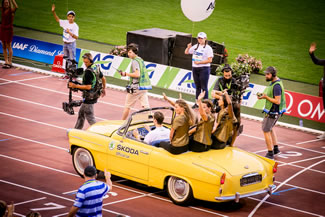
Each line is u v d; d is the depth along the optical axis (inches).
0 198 538.6
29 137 738.2
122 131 591.5
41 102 912.3
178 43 1154.0
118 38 1422.2
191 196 532.4
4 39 1088.8
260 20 1718.8
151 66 1050.1
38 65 1149.7
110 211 524.7
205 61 899.4
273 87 709.9
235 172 526.9
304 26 1678.2
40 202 536.7
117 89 1025.5
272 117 714.2
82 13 1669.5
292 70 1250.0
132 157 561.9
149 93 1010.7
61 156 676.1
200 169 520.1
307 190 627.5
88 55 697.0
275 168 568.1
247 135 829.2
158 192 580.7
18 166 631.2
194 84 1002.1
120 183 600.1
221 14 1763.0
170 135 540.1
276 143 748.0
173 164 535.8
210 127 551.2
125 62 1079.6
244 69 1106.7
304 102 906.7
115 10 1738.4
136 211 528.1
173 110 610.9
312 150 782.5
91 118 711.1
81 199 416.8
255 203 576.1
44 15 1612.9
